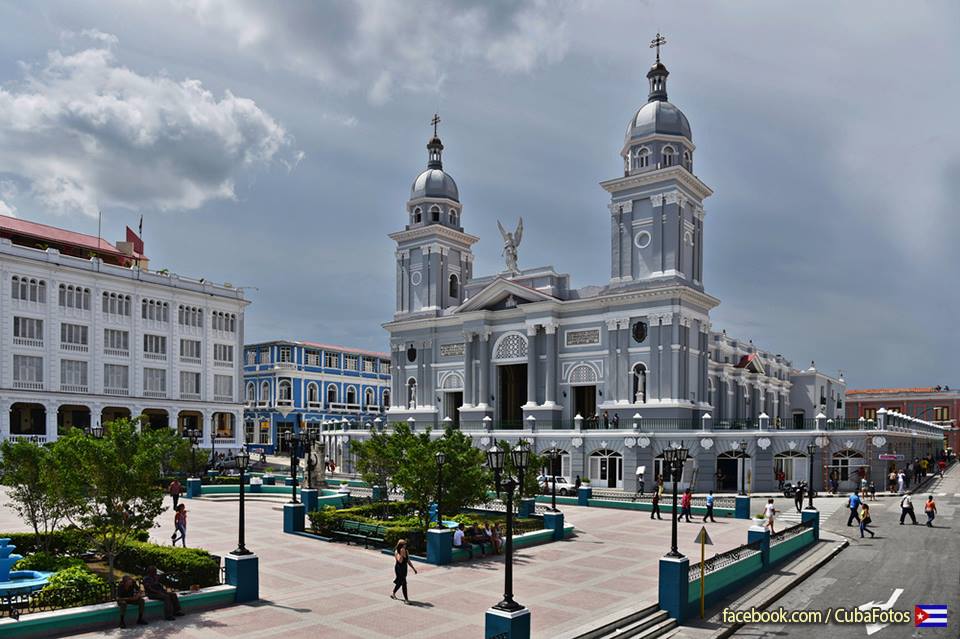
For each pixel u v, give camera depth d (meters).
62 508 22.73
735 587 23.70
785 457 52.34
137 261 74.19
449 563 26.39
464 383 66.88
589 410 63.62
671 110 60.34
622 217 60.22
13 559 22.67
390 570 25.20
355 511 34.12
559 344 62.34
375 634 17.78
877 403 114.75
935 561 28.70
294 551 28.64
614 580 23.91
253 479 52.91
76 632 17.52
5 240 59.78
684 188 58.84
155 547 23.03
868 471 50.47
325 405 100.06
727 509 40.62
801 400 105.31
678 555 20.81
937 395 110.06
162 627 18.08
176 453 37.16
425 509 29.88
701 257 61.03
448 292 73.25
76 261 64.38
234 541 30.80
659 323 56.88
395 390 73.56
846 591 24.12
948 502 47.06
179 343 72.38
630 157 60.94
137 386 68.25
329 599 21.09
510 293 64.94
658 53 63.19
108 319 66.69
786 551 28.50
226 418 79.00
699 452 51.69
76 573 19.50
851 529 36.41
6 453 24.66
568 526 34.03
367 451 41.06
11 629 16.53
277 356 96.38
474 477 29.41
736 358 87.94
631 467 52.84
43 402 61.06
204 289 74.94
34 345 61.09
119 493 20.22
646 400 57.06
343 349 104.12
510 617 15.91
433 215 74.56
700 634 19.33
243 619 18.91
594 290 62.69
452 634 17.83
